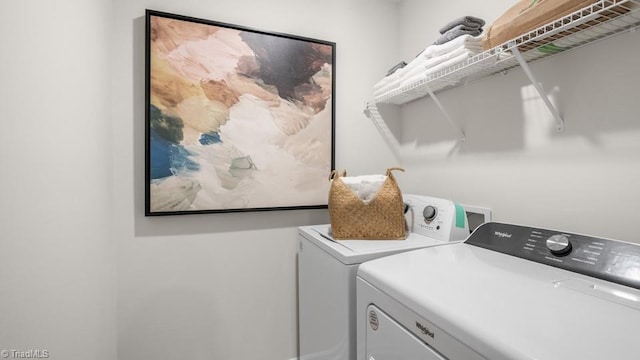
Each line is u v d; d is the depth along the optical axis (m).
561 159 1.10
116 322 1.42
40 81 0.75
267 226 1.71
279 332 1.75
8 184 0.62
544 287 0.72
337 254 1.15
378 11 1.98
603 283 0.73
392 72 1.77
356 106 1.92
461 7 1.54
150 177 1.44
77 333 0.96
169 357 1.52
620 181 0.94
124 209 1.43
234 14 1.61
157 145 1.44
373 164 1.97
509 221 1.30
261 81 1.63
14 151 0.64
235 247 1.65
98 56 1.19
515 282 0.75
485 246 1.09
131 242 1.45
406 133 1.98
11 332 0.63
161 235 1.50
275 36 1.66
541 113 1.17
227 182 1.57
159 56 1.44
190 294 1.56
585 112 1.03
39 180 0.74
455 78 1.41
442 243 1.27
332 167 1.81
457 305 0.63
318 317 1.35
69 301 0.90
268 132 1.65
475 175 1.47
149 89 1.42
